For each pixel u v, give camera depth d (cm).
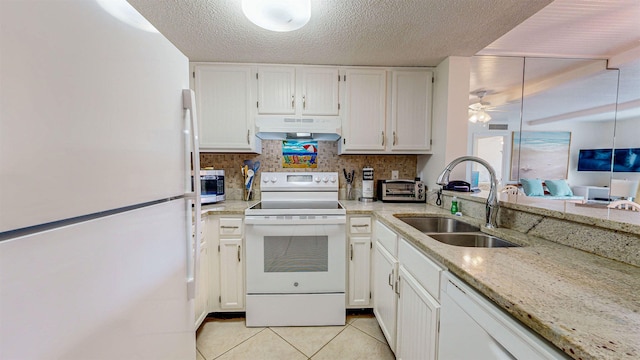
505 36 195
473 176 261
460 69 194
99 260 55
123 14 61
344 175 241
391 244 149
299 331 176
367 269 188
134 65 65
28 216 41
